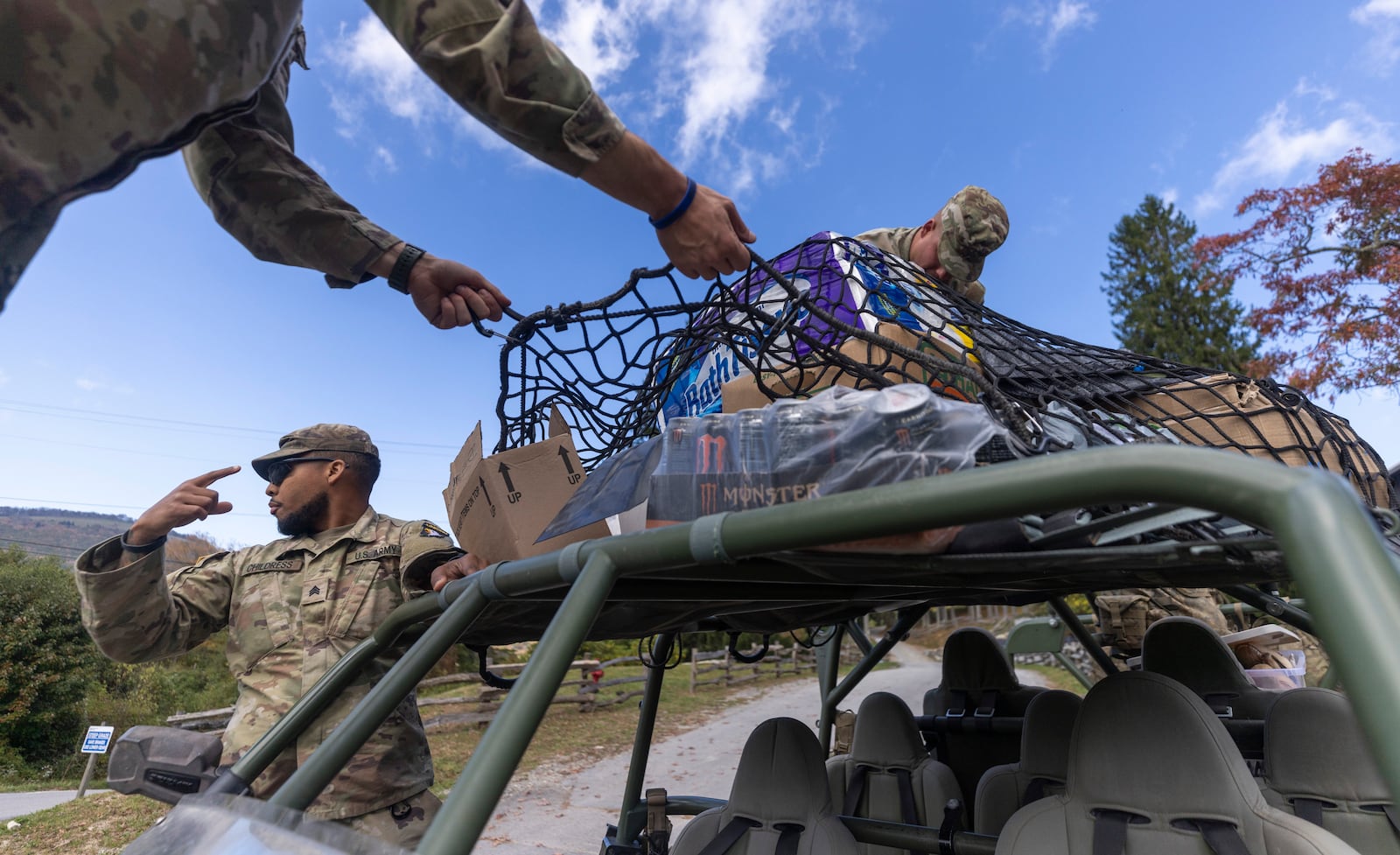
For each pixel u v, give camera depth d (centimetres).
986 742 309
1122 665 427
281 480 247
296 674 218
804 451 110
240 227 187
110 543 209
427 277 182
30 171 100
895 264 177
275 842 86
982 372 155
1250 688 265
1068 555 100
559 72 120
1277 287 1009
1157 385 159
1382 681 55
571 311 165
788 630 284
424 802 226
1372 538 62
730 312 165
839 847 202
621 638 240
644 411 201
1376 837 183
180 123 113
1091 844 163
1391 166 927
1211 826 155
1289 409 147
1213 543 91
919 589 166
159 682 1459
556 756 956
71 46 98
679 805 299
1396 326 907
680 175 129
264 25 119
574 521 140
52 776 1166
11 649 1245
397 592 234
